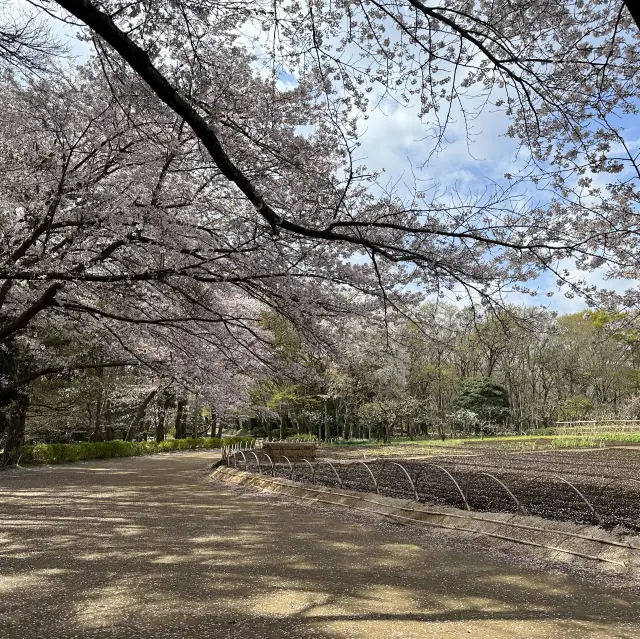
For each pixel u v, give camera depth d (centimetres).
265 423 3766
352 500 888
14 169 816
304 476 1266
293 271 755
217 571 502
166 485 1305
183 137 762
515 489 964
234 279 743
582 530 576
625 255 539
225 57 664
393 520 762
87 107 792
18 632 353
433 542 636
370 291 680
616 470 1313
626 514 686
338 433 3497
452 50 516
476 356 4009
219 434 4403
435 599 418
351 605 404
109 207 778
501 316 594
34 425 2355
